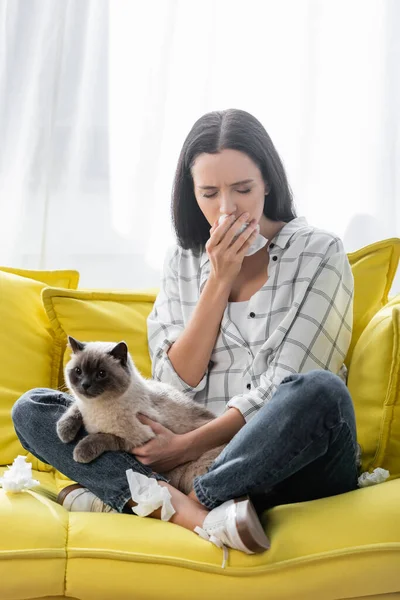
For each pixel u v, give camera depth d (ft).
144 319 7.45
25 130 9.31
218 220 6.33
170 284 7.16
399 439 5.81
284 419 4.91
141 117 9.39
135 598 4.83
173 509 5.22
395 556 4.78
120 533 4.99
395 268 7.18
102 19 9.27
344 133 9.43
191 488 5.70
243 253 6.36
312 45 9.27
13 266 9.39
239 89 9.36
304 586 4.73
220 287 6.42
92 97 9.32
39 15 9.26
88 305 7.33
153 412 5.86
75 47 9.27
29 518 5.10
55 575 4.87
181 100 9.39
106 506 5.63
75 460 5.61
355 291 7.04
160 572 4.80
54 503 5.54
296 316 6.13
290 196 6.71
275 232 6.74
